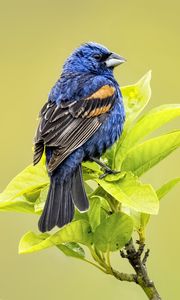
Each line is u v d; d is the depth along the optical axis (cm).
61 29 1664
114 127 986
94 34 1659
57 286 1277
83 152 954
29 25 1667
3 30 1661
